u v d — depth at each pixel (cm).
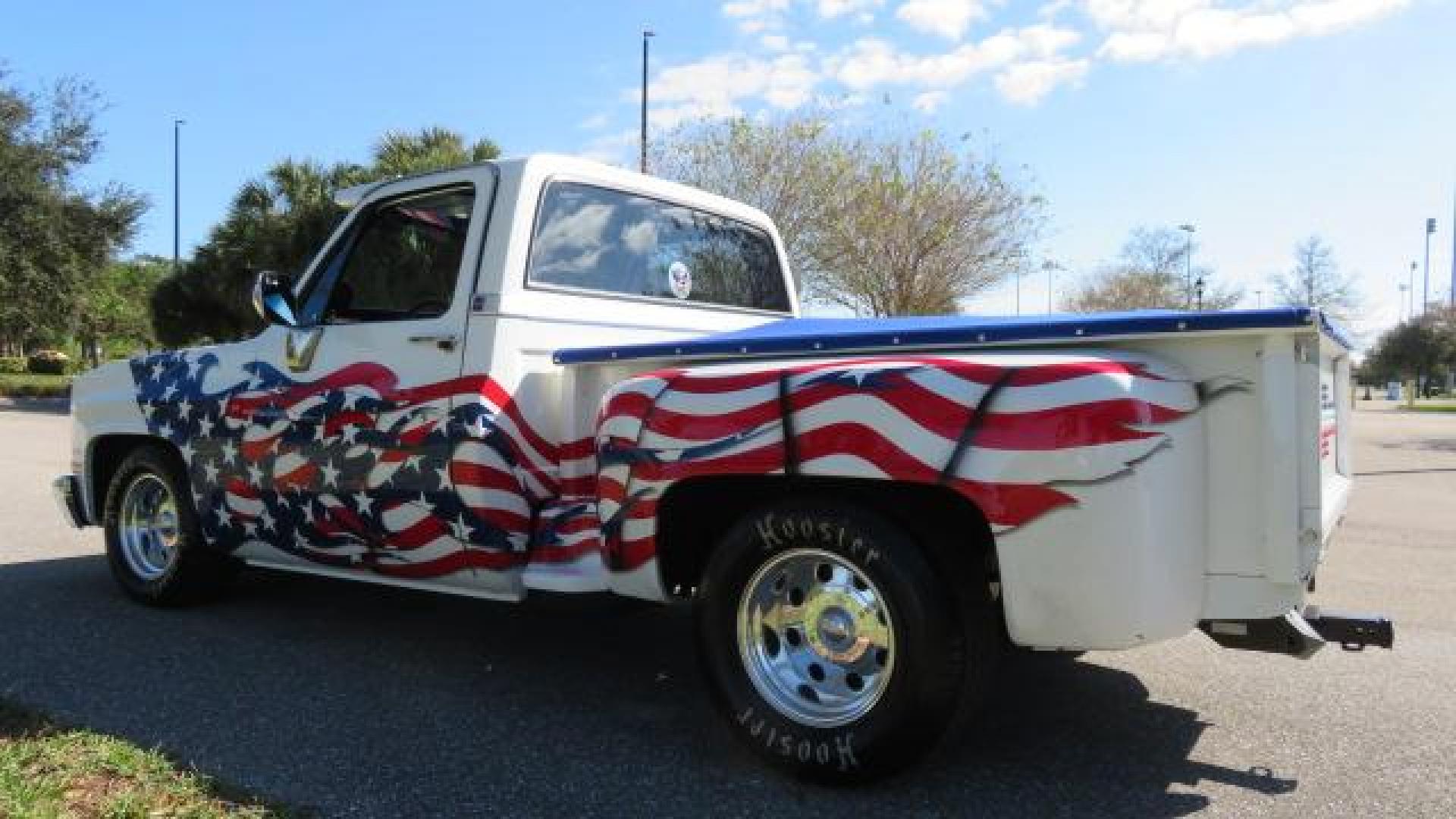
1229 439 306
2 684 446
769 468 336
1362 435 2406
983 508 306
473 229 441
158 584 571
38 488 1083
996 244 2414
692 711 422
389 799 336
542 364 438
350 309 479
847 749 332
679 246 525
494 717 413
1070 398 296
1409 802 336
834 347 355
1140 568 292
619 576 376
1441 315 6284
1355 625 340
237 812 314
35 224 3109
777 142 2391
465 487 421
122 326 4672
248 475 508
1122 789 345
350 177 2394
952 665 324
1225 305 4034
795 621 355
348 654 496
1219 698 437
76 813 310
